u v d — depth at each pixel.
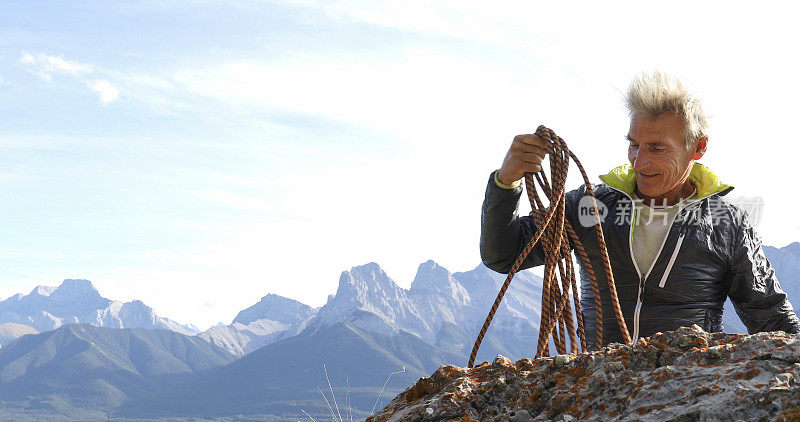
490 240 2.56
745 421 1.27
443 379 1.76
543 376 1.66
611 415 1.44
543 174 2.22
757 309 2.67
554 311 2.14
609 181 2.73
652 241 2.61
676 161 2.45
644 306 2.63
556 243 2.09
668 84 2.43
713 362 1.51
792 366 1.39
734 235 2.61
